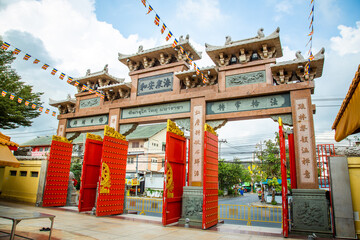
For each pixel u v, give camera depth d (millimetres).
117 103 14781
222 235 9148
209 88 12430
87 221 11266
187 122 12641
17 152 21031
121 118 14641
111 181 13445
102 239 8148
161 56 13898
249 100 11508
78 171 33844
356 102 6070
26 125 22297
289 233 9414
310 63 10258
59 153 16281
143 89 14312
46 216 6836
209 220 10570
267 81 11281
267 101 11164
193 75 12352
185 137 12969
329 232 9016
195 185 11547
